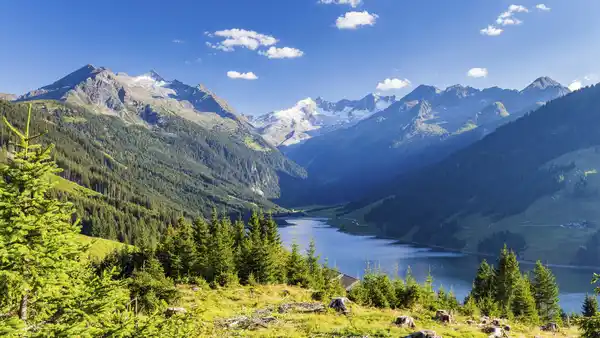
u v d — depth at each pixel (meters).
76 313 11.19
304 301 50.59
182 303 44.34
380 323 34.91
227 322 34.84
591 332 19.66
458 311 55.75
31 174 11.09
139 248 79.19
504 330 36.19
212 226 93.56
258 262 71.00
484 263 90.69
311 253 88.69
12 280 10.23
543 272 88.19
